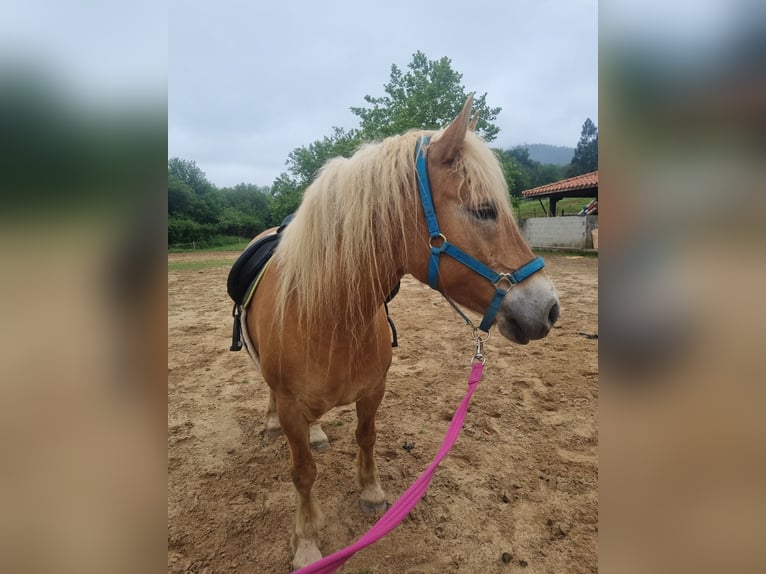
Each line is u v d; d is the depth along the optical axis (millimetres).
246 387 3910
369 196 1527
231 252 24469
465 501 2273
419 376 3912
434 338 5027
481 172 1434
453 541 2021
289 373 1719
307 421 1884
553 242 16000
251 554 1996
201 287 9734
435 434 2941
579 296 6914
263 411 3426
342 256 1573
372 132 19469
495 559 1919
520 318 1431
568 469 2514
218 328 5961
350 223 1536
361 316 1636
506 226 1472
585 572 1839
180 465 2689
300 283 1629
